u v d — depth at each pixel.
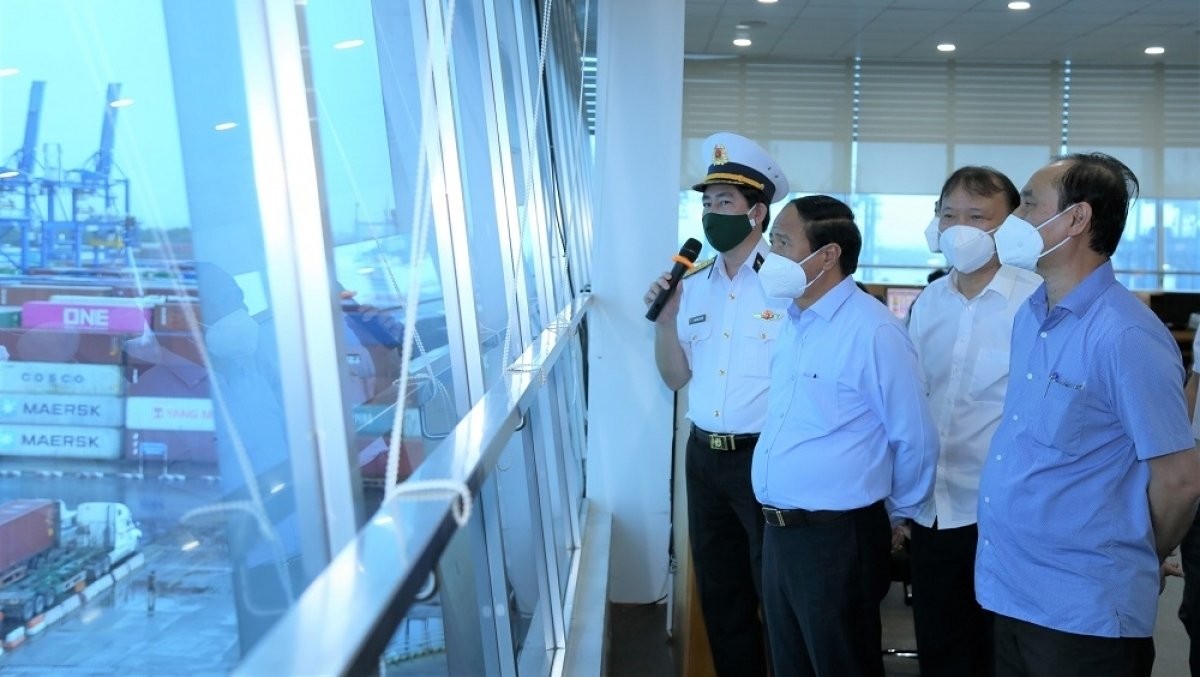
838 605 2.36
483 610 1.79
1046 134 11.24
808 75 11.21
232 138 1.05
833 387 2.34
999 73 11.19
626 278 4.18
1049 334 1.95
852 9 9.04
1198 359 3.12
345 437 1.09
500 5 3.50
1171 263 11.30
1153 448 1.79
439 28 1.93
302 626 0.58
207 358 0.99
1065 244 1.90
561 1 5.91
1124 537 1.88
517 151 3.57
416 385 1.70
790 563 2.41
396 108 1.89
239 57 1.07
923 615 2.72
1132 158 11.25
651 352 4.20
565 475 3.69
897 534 2.85
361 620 0.59
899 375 2.30
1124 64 11.12
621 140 4.14
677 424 3.94
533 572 2.53
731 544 3.09
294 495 1.07
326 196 1.12
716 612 3.11
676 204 4.16
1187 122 11.20
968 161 11.25
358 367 1.58
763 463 2.47
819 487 2.35
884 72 11.20
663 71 4.11
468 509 0.89
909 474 2.36
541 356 2.04
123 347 0.91
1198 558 2.85
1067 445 1.90
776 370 2.54
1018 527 1.97
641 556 4.27
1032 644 1.97
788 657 2.50
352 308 1.58
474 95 2.71
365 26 1.77
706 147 3.06
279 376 1.07
